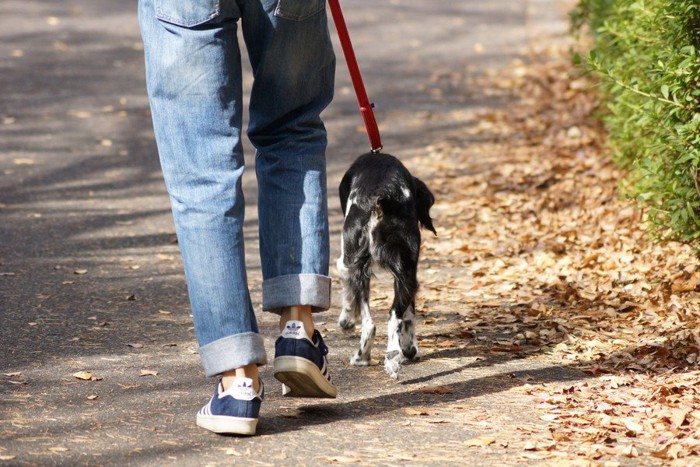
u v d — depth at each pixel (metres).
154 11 6.73
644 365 8.83
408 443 6.97
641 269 11.64
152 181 17.52
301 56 6.98
